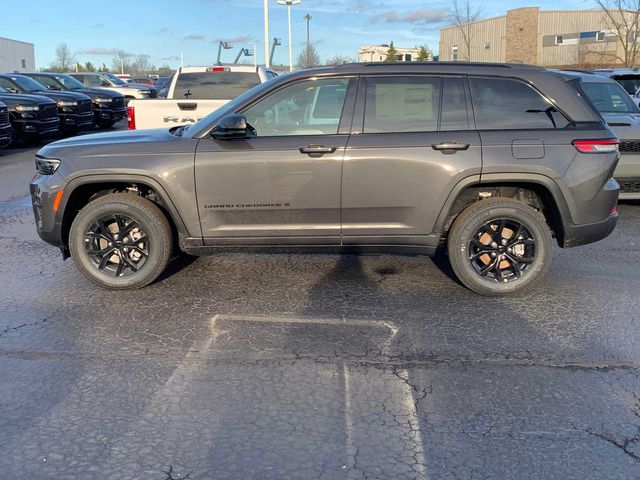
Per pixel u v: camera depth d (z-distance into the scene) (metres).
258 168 4.66
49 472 2.77
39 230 5.00
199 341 4.12
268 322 4.44
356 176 4.64
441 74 4.74
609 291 5.07
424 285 5.22
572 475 2.76
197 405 3.34
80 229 4.89
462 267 4.86
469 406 3.34
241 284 5.23
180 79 10.12
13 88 16.67
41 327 4.34
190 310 4.66
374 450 2.95
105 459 2.87
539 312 4.62
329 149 4.61
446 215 4.73
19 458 2.87
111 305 4.75
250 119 4.79
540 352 3.97
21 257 6.02
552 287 5.17
